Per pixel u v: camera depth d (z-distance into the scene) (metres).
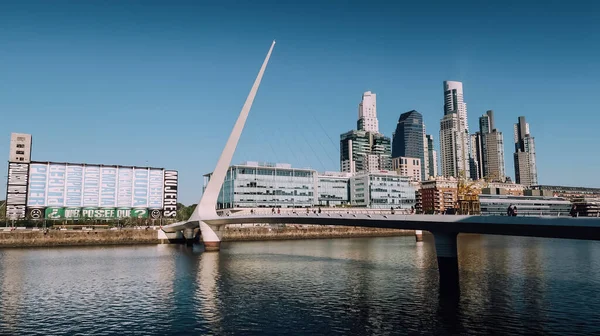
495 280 52.81
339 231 162.50
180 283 53.66
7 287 51.75
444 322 34.41
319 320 35.53
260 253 93.56
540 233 41.62
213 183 101.31
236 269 66.12
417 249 102.50
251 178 175.00
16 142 153.25
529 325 33.34
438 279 54.66
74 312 39.28
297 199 185.25
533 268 63.56
